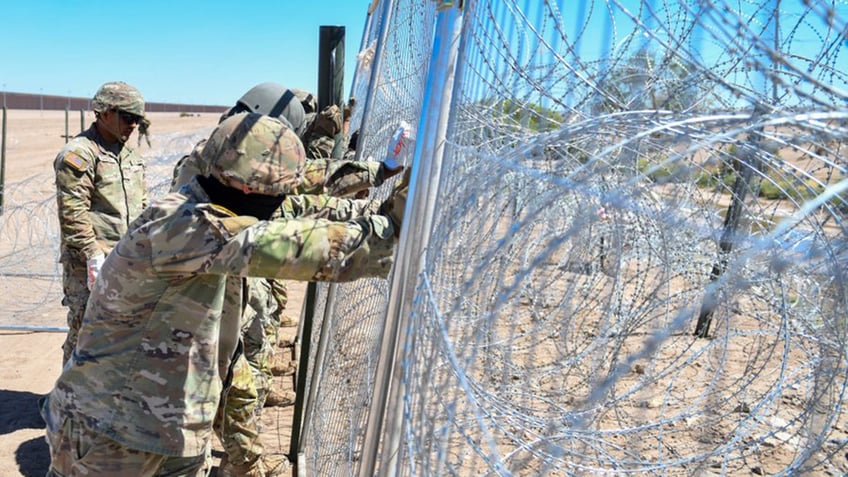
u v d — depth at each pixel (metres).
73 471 2.15
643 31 0.98
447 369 1.16
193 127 40.88
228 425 2.96
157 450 2.13
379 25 3.61
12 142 28.02
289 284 8.34
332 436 2.82
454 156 1.44
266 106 3.20
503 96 1.29
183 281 2.09
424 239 1.48
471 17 1.44
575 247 1.23
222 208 1.93
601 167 1.12
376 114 3.29
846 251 1.08
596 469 1.60
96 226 4.09
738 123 0.96
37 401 4.50
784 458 2.55
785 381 1.74
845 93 0.74
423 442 1.17
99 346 2.12
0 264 7.28
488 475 1.26
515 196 1.25
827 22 0.72
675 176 0.96
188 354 2.14
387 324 1.54
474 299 1.27
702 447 2.00
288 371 5.11
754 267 1.23
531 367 1.39
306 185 2.70
